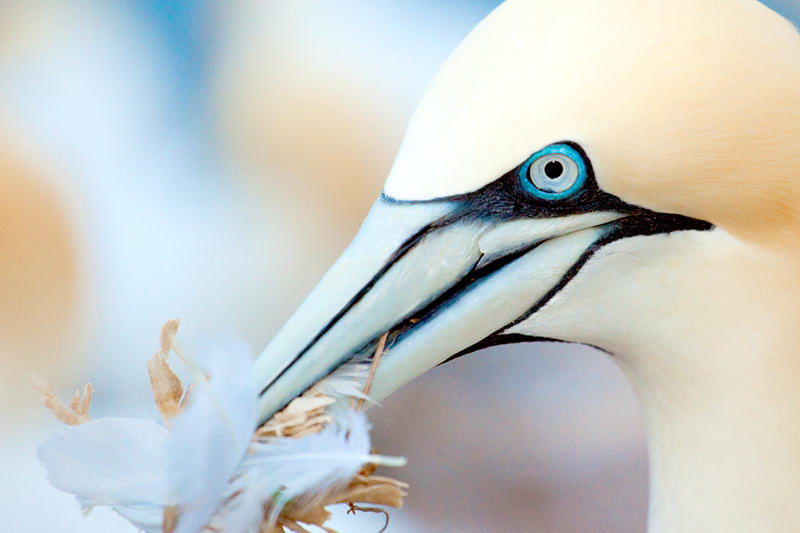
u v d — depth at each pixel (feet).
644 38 7.03
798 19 10.68
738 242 7.08
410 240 7.10
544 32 7.06
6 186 12.89
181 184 14.38
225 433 6.97
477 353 11.76
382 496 7.00
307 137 14.39
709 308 7.09
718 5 7.06
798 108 7.04
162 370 7.06
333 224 14.16
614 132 7.03
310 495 7.00
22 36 14.43
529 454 10.91
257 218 14.08
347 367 7.09
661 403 7.16
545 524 10.37
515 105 7.06
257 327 13.23
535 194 7.08
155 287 13.26
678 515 7.15
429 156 7.09
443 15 15.28
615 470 10.88
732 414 7.11
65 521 9.54
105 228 13.55
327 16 15.16
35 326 12.35
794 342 7.09
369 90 14.92
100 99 14.58
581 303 7.14
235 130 14.71
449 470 10.75
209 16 14.83
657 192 7.06
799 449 7.09
